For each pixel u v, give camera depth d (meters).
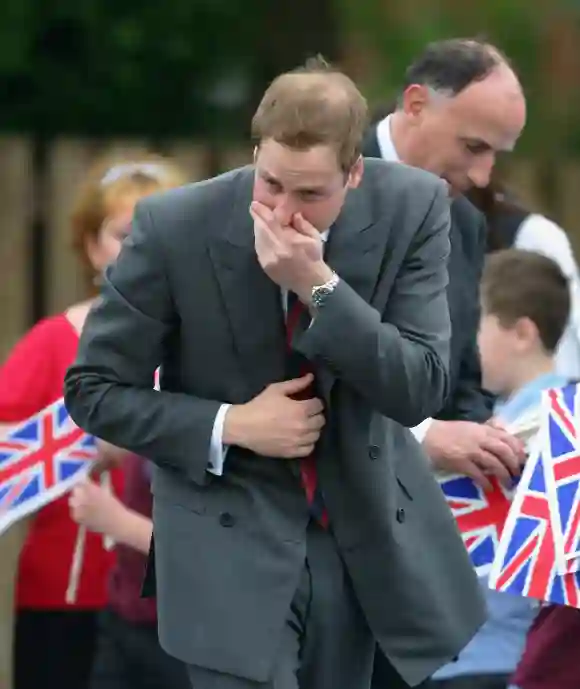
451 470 17.84
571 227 29.12
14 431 19.05
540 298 18.70
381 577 14.95
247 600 14.65
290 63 30.78
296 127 13.55
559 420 16.88
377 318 14.09
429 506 15.34
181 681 19.16
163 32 30.62
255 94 30.92
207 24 30.73
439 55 18.75
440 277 14.80
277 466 14.83
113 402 14.71
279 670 14.82
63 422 19.05
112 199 19.80
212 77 30.83
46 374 19.44
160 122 30.91
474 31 29.30
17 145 26.88
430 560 15.21
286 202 13.78
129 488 19.31
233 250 14.50
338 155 13.67
